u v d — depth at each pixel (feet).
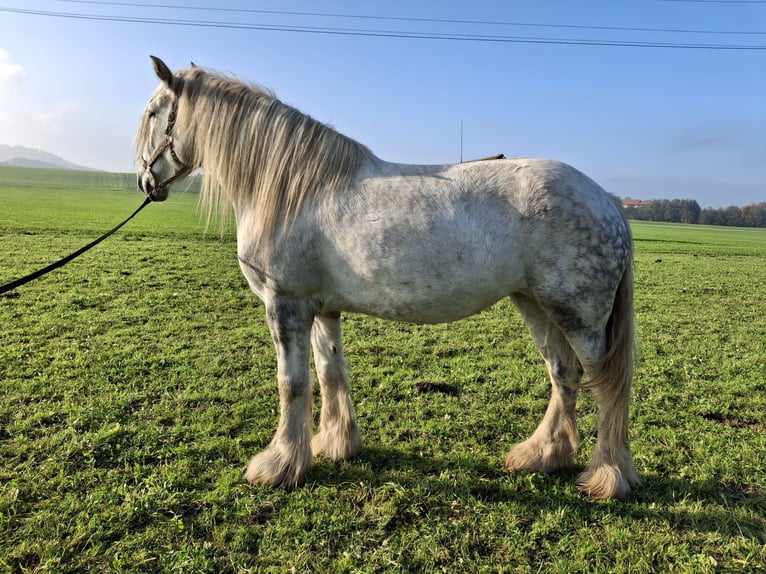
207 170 9.71
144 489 8.69
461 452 10.46
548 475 9.64
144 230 55.47
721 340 20.39
